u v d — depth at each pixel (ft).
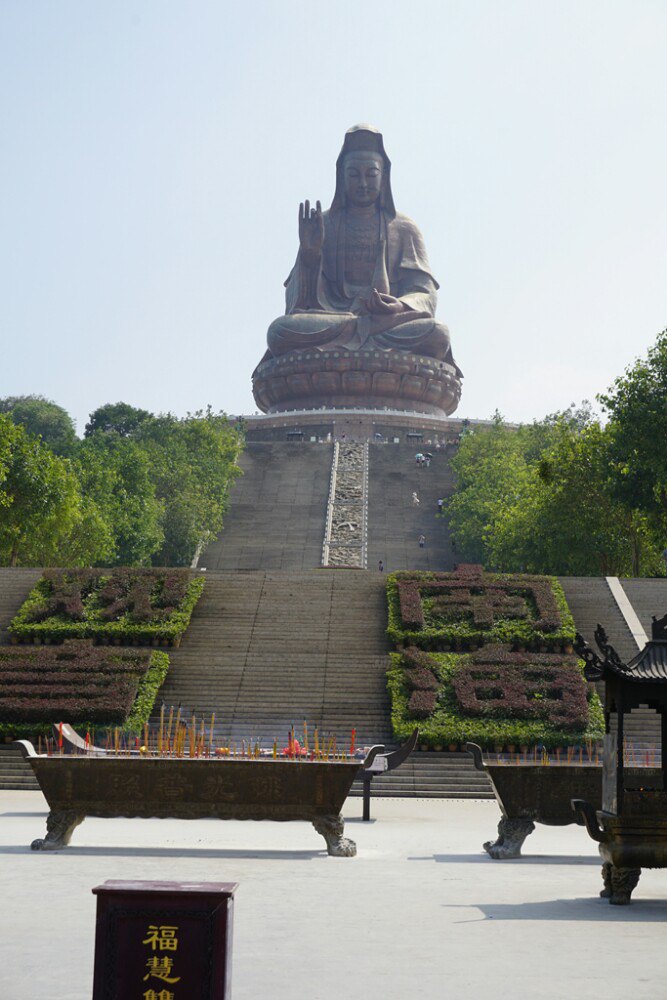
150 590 177.06
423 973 34.58
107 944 22.15
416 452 365.61
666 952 38.27
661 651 55.62
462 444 336.08
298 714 143.54
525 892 53.78
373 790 122.62
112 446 341.41
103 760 68.64
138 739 128.88
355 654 159.43
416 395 418.31
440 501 314.55
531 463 312.50
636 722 138.10
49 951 36.99
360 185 432.66
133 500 275.39
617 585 184.14
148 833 80.74
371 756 68.49
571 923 44.34
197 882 23.08
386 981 33.40
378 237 433.48
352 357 411.13
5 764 126.31
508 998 31.22
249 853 68.39
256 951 37.78
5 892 50.44
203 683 151.02
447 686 145.89
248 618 170.30
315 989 32.30
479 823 94.27
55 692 138.31
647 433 195.52
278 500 325.42
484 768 70.28
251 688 149.59
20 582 184.03
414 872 60.90
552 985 32.96
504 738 131.23
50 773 68.74
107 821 89.61
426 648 160.04
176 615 166.91
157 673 148.97
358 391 415.23
